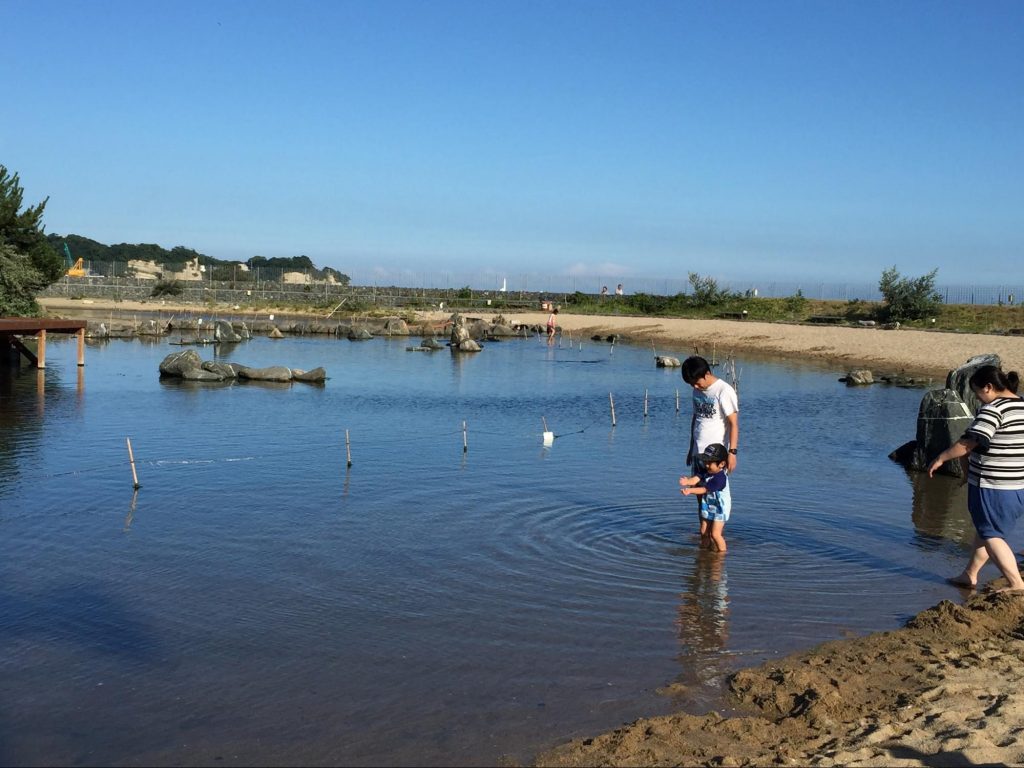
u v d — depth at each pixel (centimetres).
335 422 2139
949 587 921
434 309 8775
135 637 779
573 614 836
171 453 1678
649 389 3067
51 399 2520
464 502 1282
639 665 723
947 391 1574
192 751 588
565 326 6856
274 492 1346
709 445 1025
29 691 675
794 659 730
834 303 7781
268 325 6412
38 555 1017
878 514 1245
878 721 603
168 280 10231
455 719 632
